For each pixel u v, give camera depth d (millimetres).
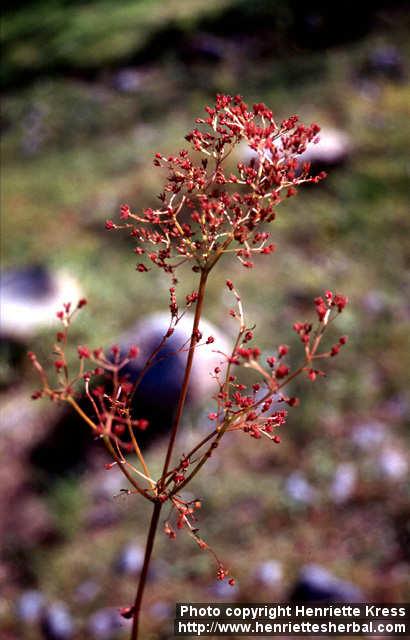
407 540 4395
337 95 10633
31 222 9312
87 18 16266
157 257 1499
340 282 7129
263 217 1458
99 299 7301
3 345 6707
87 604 4410
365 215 8039
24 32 16609
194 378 5645
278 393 1374
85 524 4965
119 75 13242
